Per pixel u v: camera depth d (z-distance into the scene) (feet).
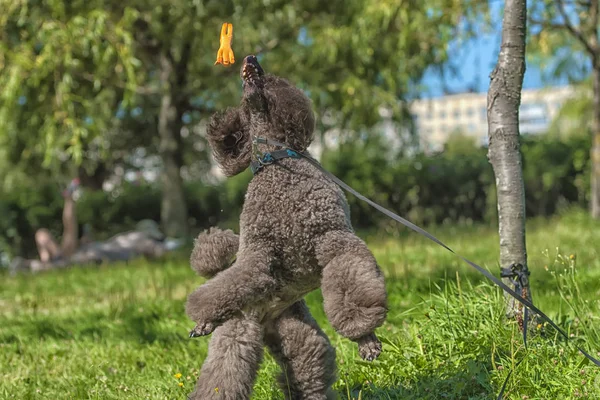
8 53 41.98
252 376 10.69
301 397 11.74
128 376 17.38
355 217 64.39
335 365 12.09
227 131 11.53
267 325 11.71
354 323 9.82
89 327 24.02
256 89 11.25
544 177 68.08
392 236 49.52
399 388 13.84
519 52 16.31
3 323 26.50
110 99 54.80
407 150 66.39
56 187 60.75
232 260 11.78
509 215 16.12
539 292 21.24
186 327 22.39
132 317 24.86
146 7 46.75
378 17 44.47
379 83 53.26
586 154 66.90
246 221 10.94
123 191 65.77
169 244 49.42
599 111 50.60
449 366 14.37
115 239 49.08
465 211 68.23
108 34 42.14
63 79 41.91
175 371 17.21
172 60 52.80
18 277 41.24
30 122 46.14
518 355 14.28
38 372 18.52
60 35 40.93
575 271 20.29
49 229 58.65
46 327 24.38
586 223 45.91
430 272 26.76
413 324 16.97
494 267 27.50
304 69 49.96
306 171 10.96
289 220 10.72
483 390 13.56
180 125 55.98
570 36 55.31
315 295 23.43
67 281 37.70
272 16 50.57
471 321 15.96
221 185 68.95
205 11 45.91
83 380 17.20
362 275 10.05
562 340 15.12
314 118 11.51
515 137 16.28
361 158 64.03
